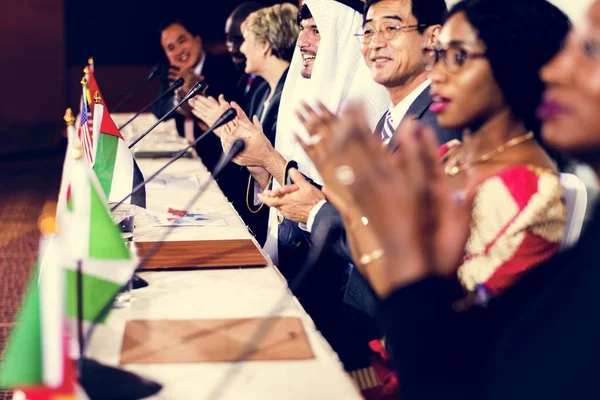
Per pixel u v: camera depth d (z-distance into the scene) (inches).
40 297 50.3
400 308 46.0
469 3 71.0
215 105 128.1
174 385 58.7
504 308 63.5
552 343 42.1
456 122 71.8
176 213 119.4
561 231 68.6
